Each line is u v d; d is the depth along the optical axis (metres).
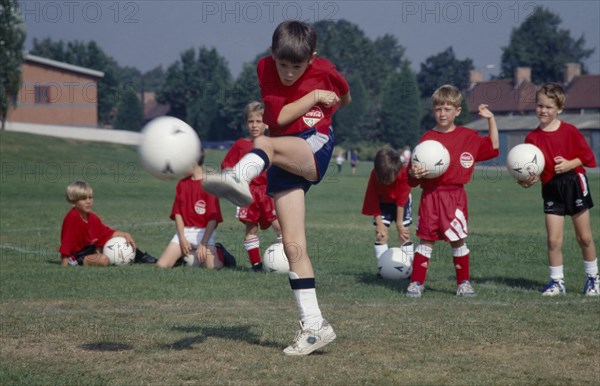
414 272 9.52
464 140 9.62
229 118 98.31
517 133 69.44
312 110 6.30
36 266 12.57
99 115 101.25
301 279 6.32
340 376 5.54
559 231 9.62
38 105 74.62
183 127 5.68
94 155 52.22
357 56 109.62
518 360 6.02
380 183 11.27
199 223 12.62
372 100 109.00
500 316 7.82
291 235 6.36
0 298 9.12
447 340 6.70
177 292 9.65
